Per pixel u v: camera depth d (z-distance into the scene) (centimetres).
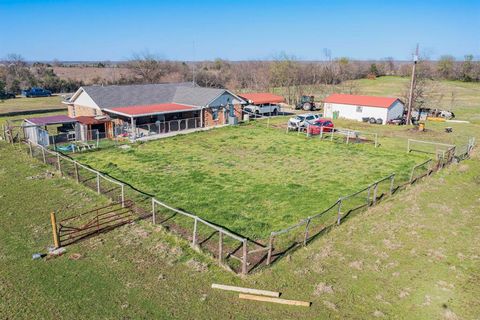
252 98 4656
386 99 4509
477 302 1160
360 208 1836
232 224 1653
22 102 6156
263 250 1355
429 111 4866
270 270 1318
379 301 1165
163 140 3241
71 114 3972
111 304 1150
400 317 1097
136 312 1116
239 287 1217
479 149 3053
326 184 2169
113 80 7856
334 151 2931
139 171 2372
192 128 3734
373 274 1302
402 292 1206
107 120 3309
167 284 1244
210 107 3844
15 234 1568
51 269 1326
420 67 7375
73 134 3219
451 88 8119
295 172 2386
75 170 2202
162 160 2623
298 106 5512
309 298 1178
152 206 1727
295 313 1113
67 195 1967
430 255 1425
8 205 1842
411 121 4397
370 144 3175
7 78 7856
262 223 1666
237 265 1352
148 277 1281
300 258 1396
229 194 1994
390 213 1789
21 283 1248
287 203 1886
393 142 3294
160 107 3659
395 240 1535
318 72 8731
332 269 1330
